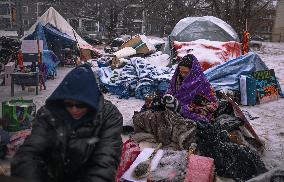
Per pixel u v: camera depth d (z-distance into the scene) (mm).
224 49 11711
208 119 5531
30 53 9820
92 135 1964
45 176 1929
